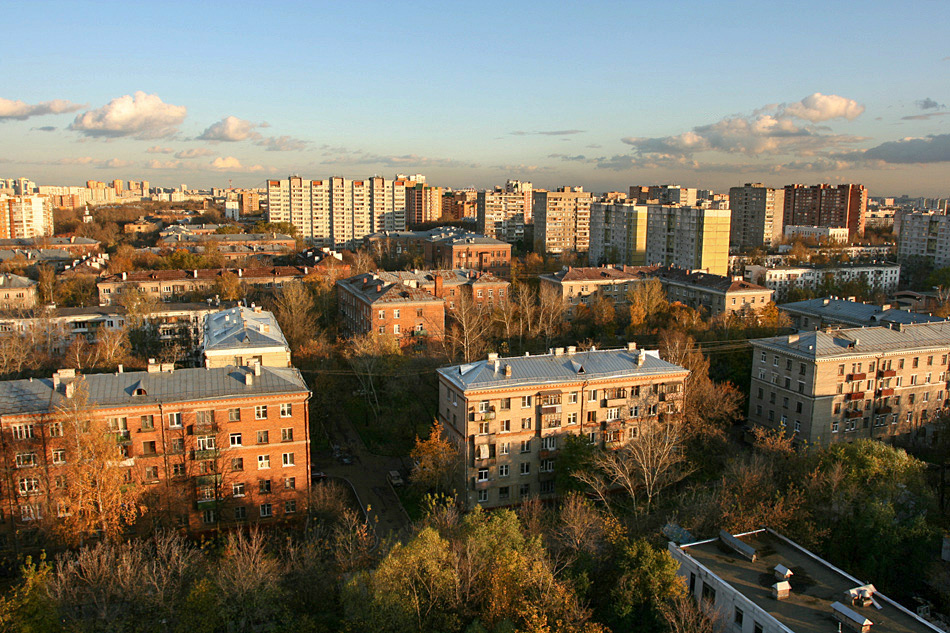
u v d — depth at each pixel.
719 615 58.12
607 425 96.62
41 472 76.31
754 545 66.12
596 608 61.81
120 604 58.00
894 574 69.94
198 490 80.75
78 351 128.75
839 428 109.44
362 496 95.06
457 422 93.75
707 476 96.62
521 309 155.25
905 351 111.62
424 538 58.69
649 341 145.25
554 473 95.19
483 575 58.84
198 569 64.19
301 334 140.38
